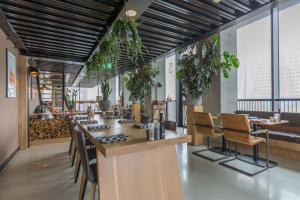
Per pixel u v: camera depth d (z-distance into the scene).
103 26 3.76
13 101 4.25
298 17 4.35
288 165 3.34
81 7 3.07
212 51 4.63
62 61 6.21
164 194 2.00
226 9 3.37
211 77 4.76
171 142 1.87
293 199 2.28
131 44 3.00
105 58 3.48
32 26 3.72
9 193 2.52
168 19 3.71
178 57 7.60
